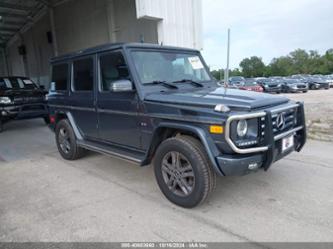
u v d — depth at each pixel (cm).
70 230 268
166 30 799
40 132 820
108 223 279
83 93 430
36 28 1711
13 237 260
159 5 772
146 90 333
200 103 278
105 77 386
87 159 502
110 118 386
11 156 559
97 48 393
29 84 964
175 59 390
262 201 312
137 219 284
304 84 2253
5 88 891
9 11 1548
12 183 402
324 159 445
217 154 265
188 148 283
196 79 405
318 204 300
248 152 258
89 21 1251
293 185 351
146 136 334
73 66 448
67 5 1372
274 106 297
